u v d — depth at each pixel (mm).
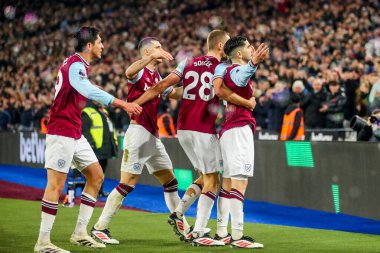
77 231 6230
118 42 24016
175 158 12078
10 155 17438
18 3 28438
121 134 14492
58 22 28500
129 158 6594
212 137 6410
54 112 5918
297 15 20453
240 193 6152
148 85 6652
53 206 5840
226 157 6238
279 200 9867
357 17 18234
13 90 21828
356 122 9312
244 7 23844
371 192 8234
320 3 20531
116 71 19719
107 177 14023
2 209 9344
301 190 9438
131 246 6277
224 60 6645
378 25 17203
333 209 8875
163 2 27578
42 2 28984
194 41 22219
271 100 13164
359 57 15141
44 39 26234
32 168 16297
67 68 5891
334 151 8828
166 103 15484
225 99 6105
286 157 9711
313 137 11523
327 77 13312
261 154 10234
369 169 8250
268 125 13172
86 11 28984
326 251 5961
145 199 10609
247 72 5887
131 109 5891
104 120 10305
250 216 8750
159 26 25438
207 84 6379
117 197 6543
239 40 6191
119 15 27625
